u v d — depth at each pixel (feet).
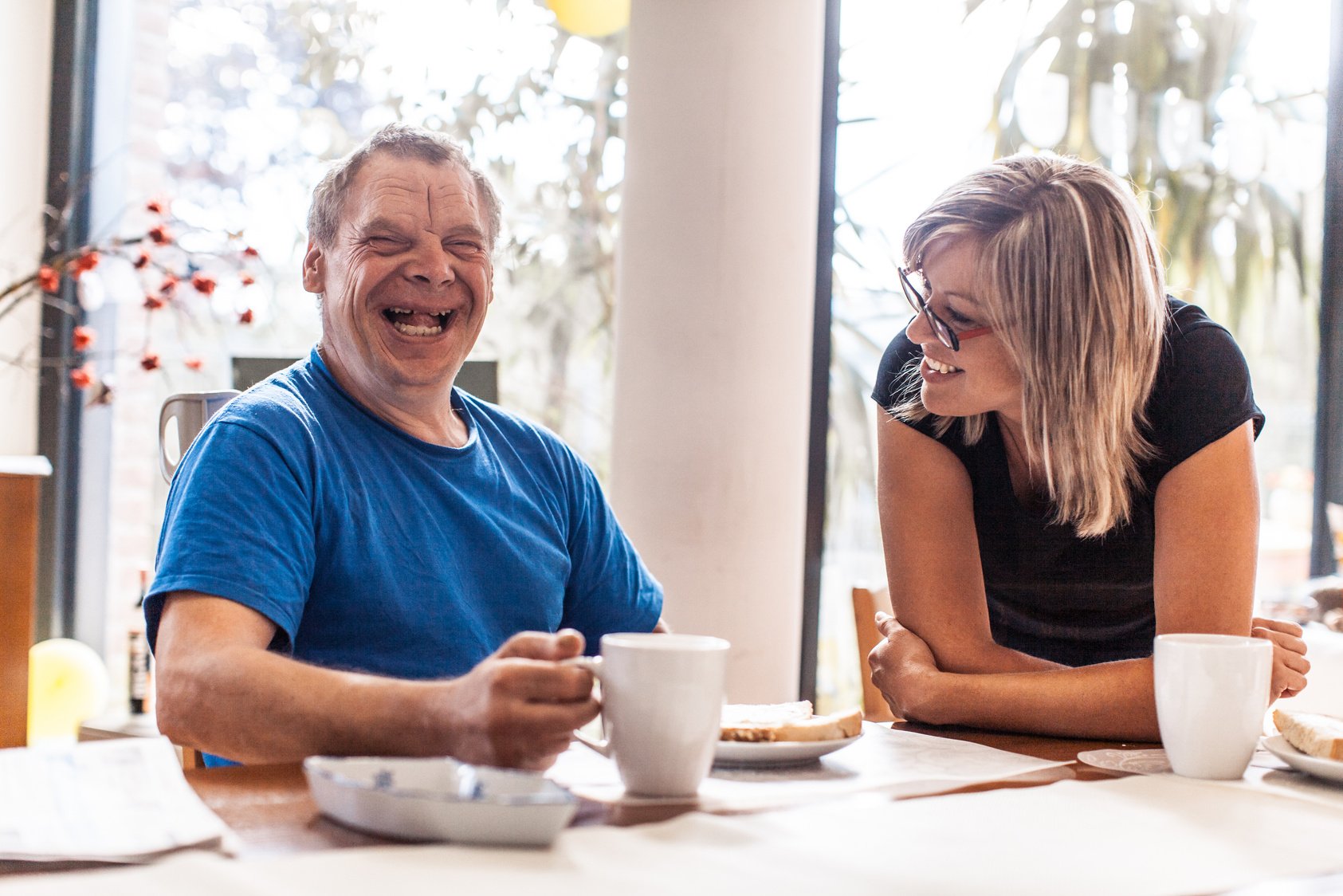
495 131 11.02
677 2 8.36
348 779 2.41
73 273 9.94
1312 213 9.82
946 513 4.64
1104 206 4.00
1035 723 3.82
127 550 12.10
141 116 12.02
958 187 4.15
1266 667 3.14
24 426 11.92
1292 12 9.75
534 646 2.81
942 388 4.25
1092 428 4.04
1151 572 4.52
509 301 10.96
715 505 8.35
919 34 9.89
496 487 4.62
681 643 2.87
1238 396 4.20
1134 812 2.71
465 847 2.22
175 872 1.99
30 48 11.97
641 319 8.49
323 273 4.73
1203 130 9.77
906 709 4.06
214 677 3.19
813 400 10.07
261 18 11.76
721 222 8.33
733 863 2.19
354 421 4.39
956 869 2.22
